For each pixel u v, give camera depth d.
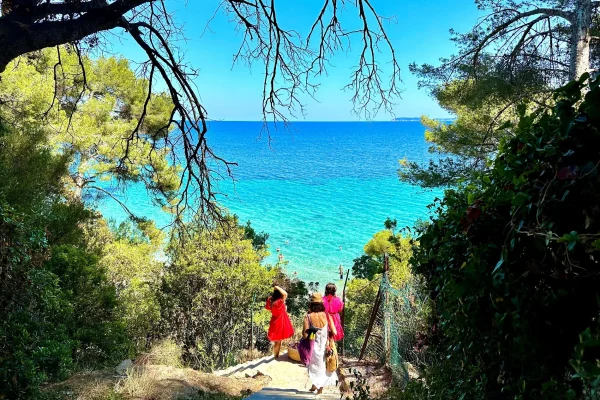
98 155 17.09
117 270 12.68
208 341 12.20
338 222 53.62
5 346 4.42
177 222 6.19
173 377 6.27
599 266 1.20
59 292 6.77
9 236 4.04
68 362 5.43
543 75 10.16
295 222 53.75
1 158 7.44
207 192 5.88
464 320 2.04
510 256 1.47
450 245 2.36
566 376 1.33
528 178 1.47
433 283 2.82
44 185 8.19
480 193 2.28
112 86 17.73
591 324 1.22
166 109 17.89
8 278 4.18
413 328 6.46
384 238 22.28
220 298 12.29
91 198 17.92
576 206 1.23
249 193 72.69
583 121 1.24
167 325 12.10
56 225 8.49
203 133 5.35
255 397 5.85
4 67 3.67
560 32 10.17
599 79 1.19
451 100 12.12
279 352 9.95
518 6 10.24
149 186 12.20
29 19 3.69
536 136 1.53
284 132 5.38
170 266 12.68
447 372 2.63
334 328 6.94
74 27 3.84
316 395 6.23
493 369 1.93
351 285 19.41
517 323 1.41
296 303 17.64
